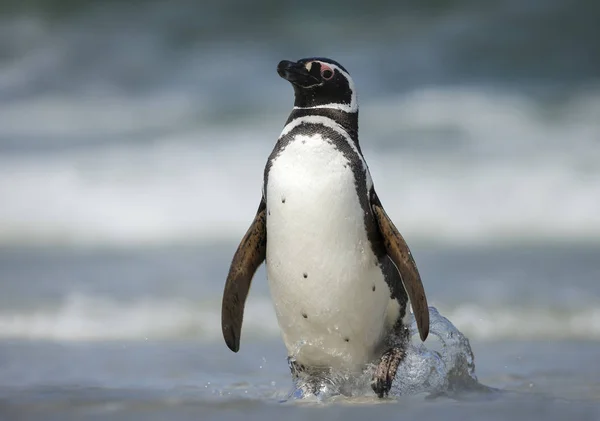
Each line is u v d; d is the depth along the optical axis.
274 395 23.22
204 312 36.78
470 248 50.59
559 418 19.31
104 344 31.89
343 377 23.12
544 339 32.62
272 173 21.81
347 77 22.98
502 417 19.34
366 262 22.06
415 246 51.38
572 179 60.81
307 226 21.34
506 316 35.88
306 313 22.08
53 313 36.47
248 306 37.91
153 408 20.47
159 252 50.56
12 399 21.62
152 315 36.28
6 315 36.12
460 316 35.88
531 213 57.44
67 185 61.62
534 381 25.64
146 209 58.59
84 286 41.53
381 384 22.20
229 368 28.12
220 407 20.62
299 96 22.84
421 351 23.50
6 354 30.00
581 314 35.97
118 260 48.34
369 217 22.16
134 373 27.08
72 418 19.44
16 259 48.69
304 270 21.61
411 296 22.16
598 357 29.42
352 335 22.44
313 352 22.72
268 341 32.78
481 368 27.80
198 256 49.31
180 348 31.36
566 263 46.12
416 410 20.14
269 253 22.11
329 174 21.48
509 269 44.84
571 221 56.47
